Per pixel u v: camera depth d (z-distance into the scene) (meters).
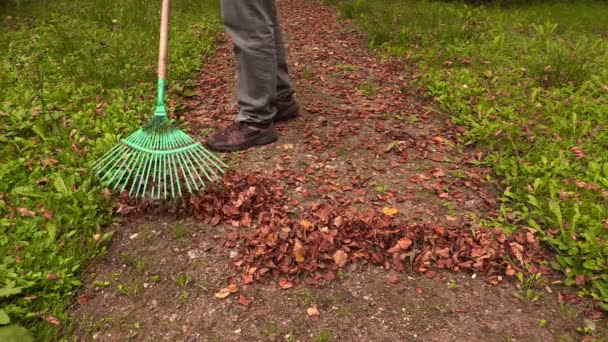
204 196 3.00
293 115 4.19
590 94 4.77
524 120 4.16
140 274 2.55
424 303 2.45
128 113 3.91
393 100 4.71
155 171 2.93
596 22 8.26
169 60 5.22
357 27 7.37
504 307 2.45
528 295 2.49
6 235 2.60
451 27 6.85
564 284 2.58
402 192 3.28
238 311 2.37
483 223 2.98
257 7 3.32
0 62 4.94
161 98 3.07
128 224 2.85
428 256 2.68
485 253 2.72
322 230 2.82
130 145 3.04
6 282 2.27
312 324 2.32
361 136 3.98
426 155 3.71
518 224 3.00
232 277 2.54
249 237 2.77
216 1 7.93
